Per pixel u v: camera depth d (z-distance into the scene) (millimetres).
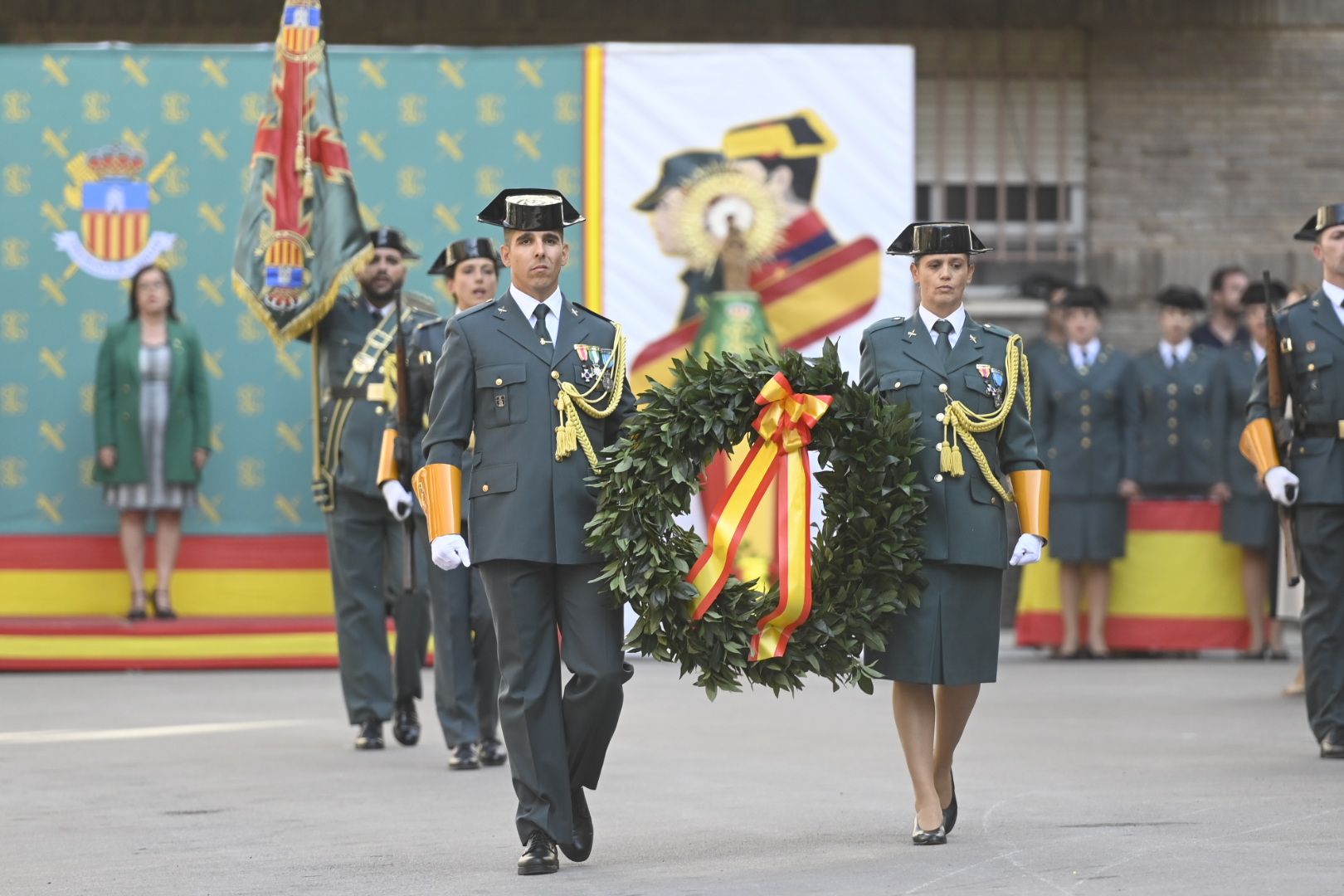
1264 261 57156
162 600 43250
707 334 44281
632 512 20438
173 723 34375
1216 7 56969
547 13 55125
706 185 44438
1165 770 27812
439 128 44344
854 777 27594
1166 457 47750
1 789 27078
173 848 22406
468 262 29938
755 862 20922
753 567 41969
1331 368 29500
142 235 43656
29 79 43531
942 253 22328
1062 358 46906
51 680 41000
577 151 44469
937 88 56500
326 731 33656
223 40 54344
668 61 44438
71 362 43531
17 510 43438
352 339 33250
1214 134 57156
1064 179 56906
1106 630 47469
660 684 41469
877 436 21453
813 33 55938
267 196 35156
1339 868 19922
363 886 19906
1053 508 46625
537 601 20734
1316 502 29234
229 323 43938
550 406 20906
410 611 31906
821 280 44562
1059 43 56875
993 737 31750
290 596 43938
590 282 44281
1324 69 57375
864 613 21188
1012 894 18766
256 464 44031
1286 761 28828
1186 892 18703
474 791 27016
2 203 43469
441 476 20953
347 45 54500
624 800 25609
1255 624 46969
